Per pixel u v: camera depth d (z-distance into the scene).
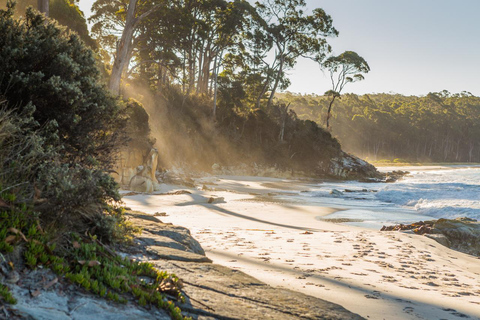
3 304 2.87
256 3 61.34
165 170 32.41
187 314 3.55
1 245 3.44
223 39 55.16
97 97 6.41
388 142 139.88
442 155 150.38
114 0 42.41
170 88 50.09
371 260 8.31
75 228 4.63
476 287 6.67
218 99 56.81
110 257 4.27
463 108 175.88
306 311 3.91
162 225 6.81
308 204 24.19
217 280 4.50
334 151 60.97
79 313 3.13
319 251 9.03
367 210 22.20
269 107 62.41
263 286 4.59
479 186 39.75
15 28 5.70
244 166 50.75
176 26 40.75
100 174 5.18
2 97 5.16
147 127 27.77
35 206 4.21
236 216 17.33
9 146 4.60
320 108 150.88
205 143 47.59
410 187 38.62
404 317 4.55
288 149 57.62
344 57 65.12
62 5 33.66
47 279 3.41
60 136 5.99
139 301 3.52
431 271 7.72
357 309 4.69
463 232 13.01
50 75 5.80
